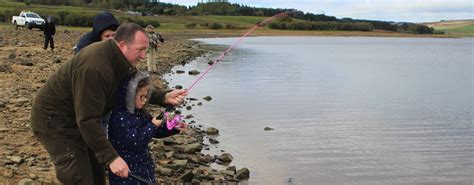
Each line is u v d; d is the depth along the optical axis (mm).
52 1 112250
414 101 18781
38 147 8109
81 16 80500
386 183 8656
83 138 4074
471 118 15188
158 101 4770
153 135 4445
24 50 25844
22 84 14719
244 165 9297
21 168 6965
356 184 8547
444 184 8742
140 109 4426
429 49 73812
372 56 50375
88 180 4320
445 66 38781
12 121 9758
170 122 4520
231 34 86000
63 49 28234
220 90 19391
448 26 194875
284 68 31062
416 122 14367
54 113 4180
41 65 19734
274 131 12359
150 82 4430
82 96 3939
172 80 20984
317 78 26000
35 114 4246
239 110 15070
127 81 4273
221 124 12867
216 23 87000
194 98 16812
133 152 4352
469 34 169250
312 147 10883
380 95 20312
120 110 4309
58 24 80375
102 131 4016
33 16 49625
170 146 9742
